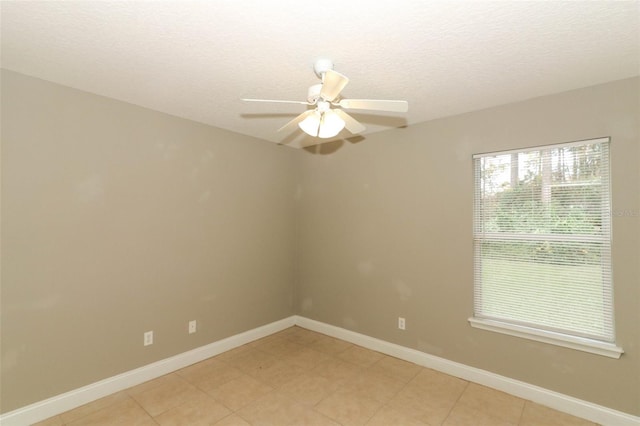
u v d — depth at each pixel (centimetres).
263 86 230
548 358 238
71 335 230
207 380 272
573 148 235
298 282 412
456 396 250
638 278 208
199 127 312
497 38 169
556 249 241
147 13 148
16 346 208
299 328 403
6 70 205
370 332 342
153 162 278
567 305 235
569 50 181
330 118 184
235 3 140
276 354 325
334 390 258
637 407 206
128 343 260
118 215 256
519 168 258
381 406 237
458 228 284
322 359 315
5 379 204
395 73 209
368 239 346
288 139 376
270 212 383
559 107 238
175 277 292
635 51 181
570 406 227
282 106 269
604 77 213
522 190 256
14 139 208
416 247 310
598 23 156
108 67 202
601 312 222
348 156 365
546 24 157
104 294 247
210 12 147
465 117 282
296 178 414
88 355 238
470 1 140
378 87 231
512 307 259
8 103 206
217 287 326
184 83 225
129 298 261
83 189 238
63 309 227
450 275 288
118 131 256
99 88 234
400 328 319
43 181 219
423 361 300
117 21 155
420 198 308
